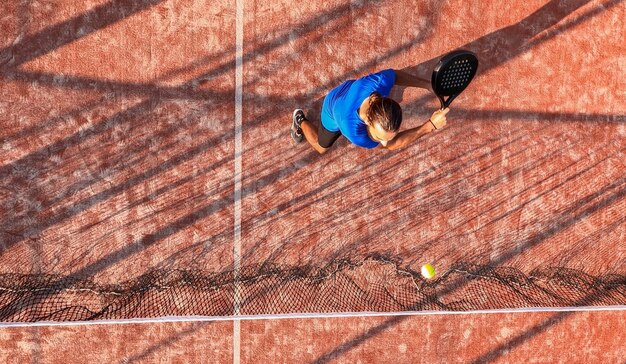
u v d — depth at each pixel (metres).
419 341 4.72
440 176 4.55
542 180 4.67
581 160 4.71
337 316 4.43
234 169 4.36
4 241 4.19
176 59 4.26
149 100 4.25
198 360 4.50
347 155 4.46
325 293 4.46
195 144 4.31
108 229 4.27
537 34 4.59
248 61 4.33
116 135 4.23
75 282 4.25
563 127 4.67
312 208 4.45
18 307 4.19
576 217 4.73
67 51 4.17
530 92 4.61
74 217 4.23
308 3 4.36
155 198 4.30
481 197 4.60
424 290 4.56
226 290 4.38
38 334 4.32
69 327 4.35
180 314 4.33
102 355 4.40
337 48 4.41
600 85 4.70
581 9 4.63
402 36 4.48
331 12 4.39
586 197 4.73
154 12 4.22
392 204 4.52
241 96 4.34
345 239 4.48
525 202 4.66
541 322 4.86
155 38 4.23
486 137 4.58
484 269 4.62
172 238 4.33
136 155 4.26
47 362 4.36
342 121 3.35
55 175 4.20
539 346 4.87
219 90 4.32
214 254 4.37
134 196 4.27
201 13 4.26
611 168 4.76
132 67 4.23
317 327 4.60
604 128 4.73
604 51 4.68
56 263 4.24
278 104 4.38
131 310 4.29
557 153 4.67
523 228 4.67
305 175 4.43
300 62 4.38
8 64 4.12
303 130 4.18
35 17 4.13
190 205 4.33
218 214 4.36
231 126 4.34
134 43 4.21
